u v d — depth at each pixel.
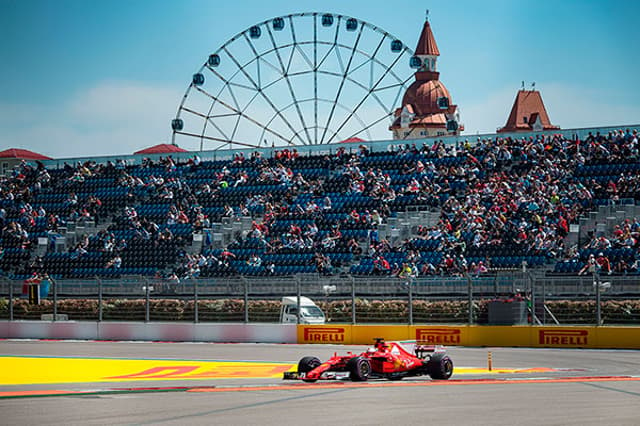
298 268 55.84
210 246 60.88
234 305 42.03
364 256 55.09
